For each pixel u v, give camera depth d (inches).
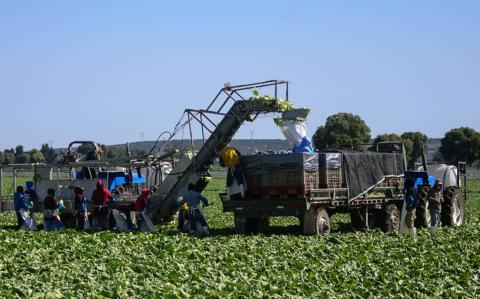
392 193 1189.7
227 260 774.5
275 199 1032.8
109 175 1259.8
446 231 1117.1
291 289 617.0
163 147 1189.1
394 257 824.9
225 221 1435.8
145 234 994.7
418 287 647.1
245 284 625.6
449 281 685.9
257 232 1103.0
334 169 1066.1
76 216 1178.6
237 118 1123.9
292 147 1111.0
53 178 1267.2
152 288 597.3
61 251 815.7
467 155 5187.0
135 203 1152.8
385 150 1246.3
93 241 908.0
